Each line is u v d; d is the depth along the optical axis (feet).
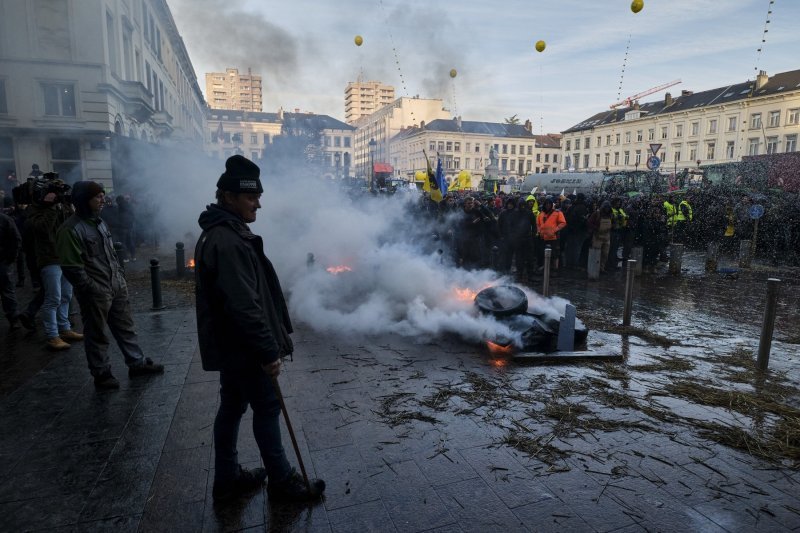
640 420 12.76
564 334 18.30
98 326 14.17
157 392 14.32
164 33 124.88
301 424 12.33
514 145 273.95
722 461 10.83
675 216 47.03
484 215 35.32
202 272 8.01
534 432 12.03
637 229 40.57
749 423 12.65
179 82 154.61
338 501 9.25
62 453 10.88
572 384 15.16
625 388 14.96
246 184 8.22
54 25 66.49
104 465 10.40
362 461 10.65
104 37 68.80
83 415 12.78
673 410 13.41
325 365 16.60
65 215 18.90
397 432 11.95
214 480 9.13
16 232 20.68
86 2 67.15
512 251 35.91
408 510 9.00
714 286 33.73
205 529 8.44
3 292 20.92
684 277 37.78
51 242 18.01
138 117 86.43
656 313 25.49
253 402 8.72
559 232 41.63
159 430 11.98
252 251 8.29
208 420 12.55
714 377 16.07
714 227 56.29
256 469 9.89
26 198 21.86
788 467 10.62
